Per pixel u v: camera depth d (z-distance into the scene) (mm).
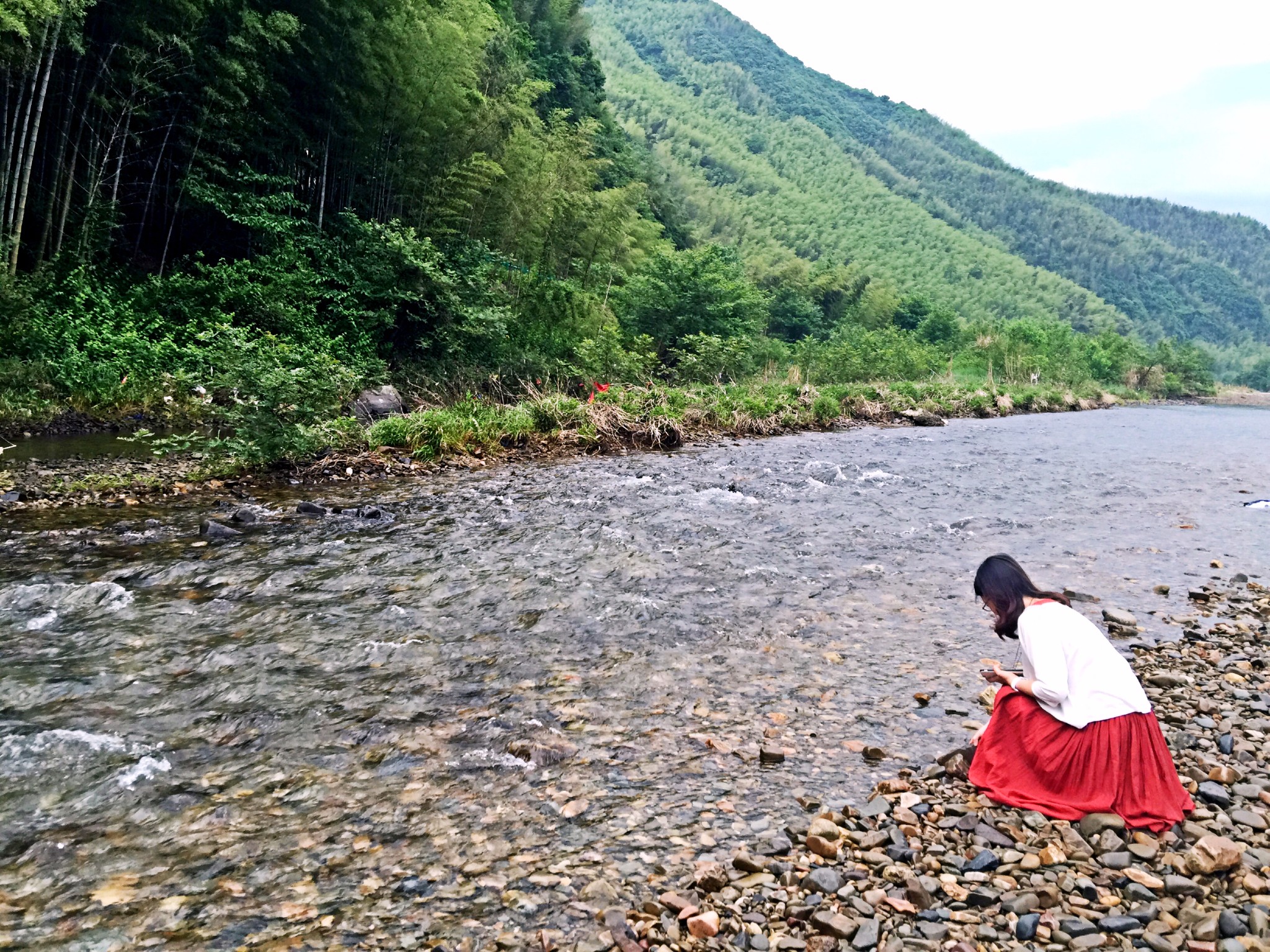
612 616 5172
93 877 2496
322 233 17297
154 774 3115
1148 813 2902
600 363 17422
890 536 7605
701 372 20125
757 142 169125
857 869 2621
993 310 113062
